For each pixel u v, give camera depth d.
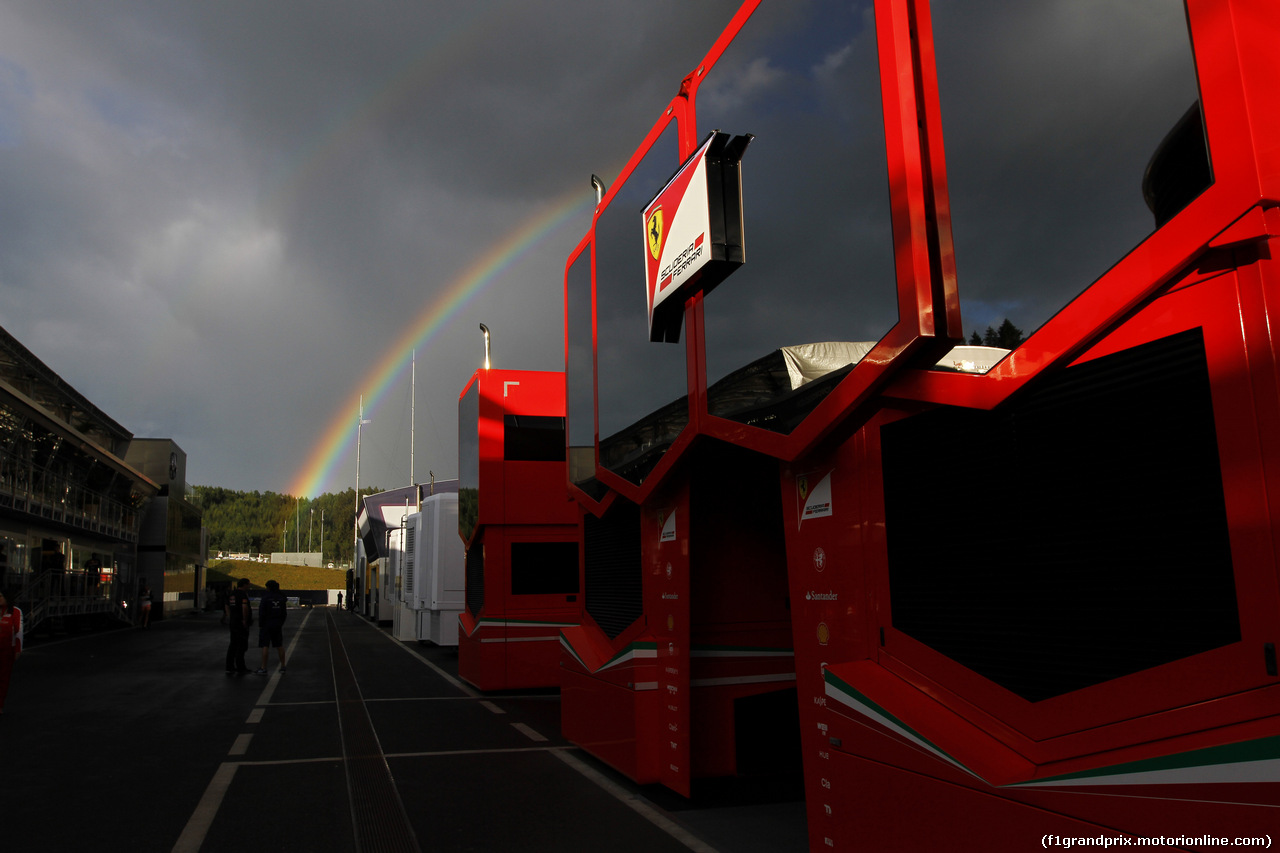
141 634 31.06
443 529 21.36
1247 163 2.12
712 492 6.45
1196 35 2.26
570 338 9.02
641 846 5.04
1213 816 2.21
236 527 154.12
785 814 5.73
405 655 19.98
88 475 34.81
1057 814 2.65
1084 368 2.68
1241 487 2.20
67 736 8.90
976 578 3.13
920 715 3.33
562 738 8.77
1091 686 2.63
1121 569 2.54
